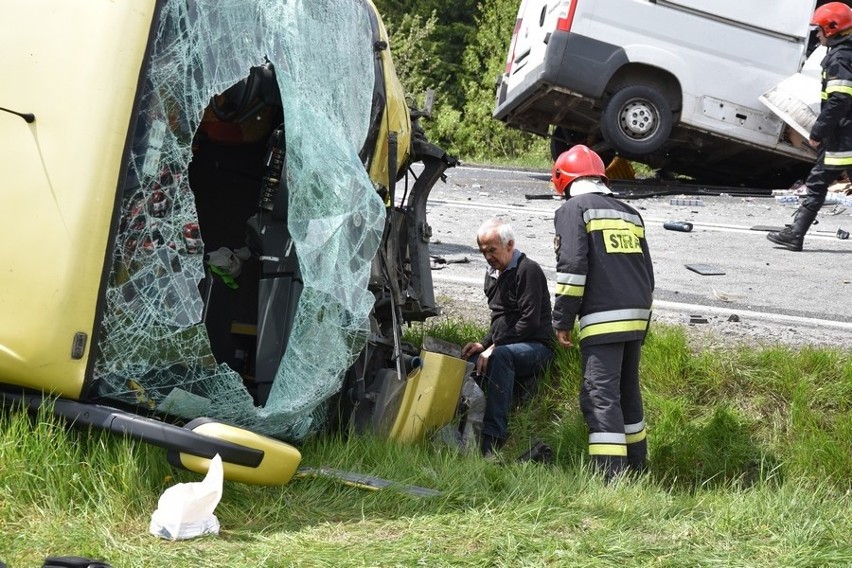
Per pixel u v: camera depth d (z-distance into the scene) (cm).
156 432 350
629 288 489
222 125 482
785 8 1084
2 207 366
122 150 368
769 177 1261
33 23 384
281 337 427
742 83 1091
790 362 576
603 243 489
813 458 527
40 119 371
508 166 1438
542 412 569
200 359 387
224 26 399
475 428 533
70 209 362
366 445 451
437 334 622
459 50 2203
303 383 411
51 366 358
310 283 403
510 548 346
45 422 361
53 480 353
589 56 1059
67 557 291
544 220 980
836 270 813
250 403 395
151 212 379
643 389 577
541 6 1116
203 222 489
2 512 338
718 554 360
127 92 371
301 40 430
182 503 338
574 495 421
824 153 815
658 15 1065
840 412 555
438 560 334
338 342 421
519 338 560
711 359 582
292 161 408
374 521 373
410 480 417
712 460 540
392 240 509
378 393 487
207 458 350
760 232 952
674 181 1277
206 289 456
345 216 421
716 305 697
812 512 416
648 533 383
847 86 780
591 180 507
